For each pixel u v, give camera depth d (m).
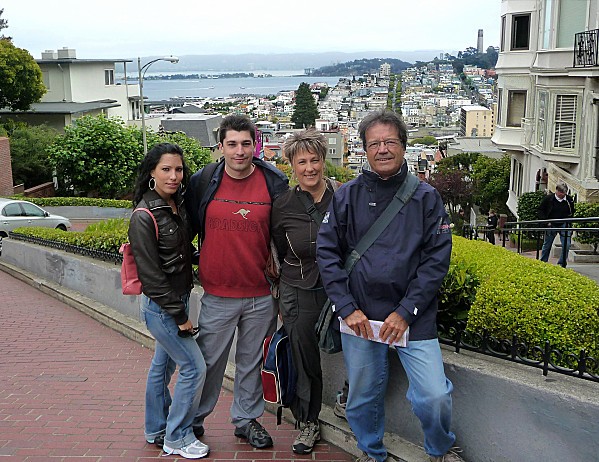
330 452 4.16
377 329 3.40
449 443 3.54
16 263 12.62
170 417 4.15
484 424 3.53
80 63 44.12
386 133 3.34
